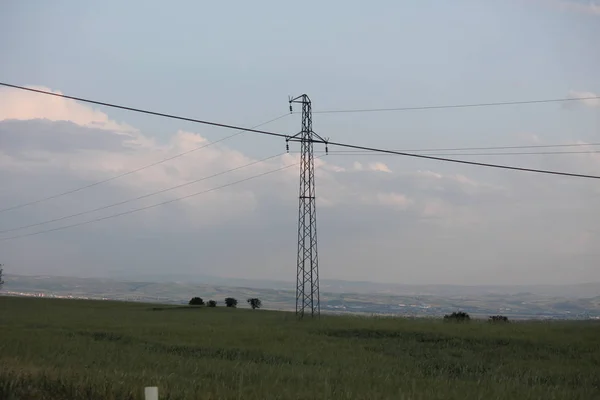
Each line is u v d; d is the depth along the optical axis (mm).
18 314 67562
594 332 43469
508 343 38094
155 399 11266
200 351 30281
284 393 15344
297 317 59969
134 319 60562
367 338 41469
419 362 28375
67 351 25078
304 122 60500
